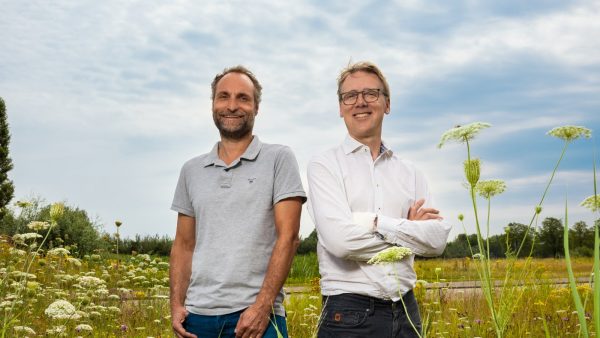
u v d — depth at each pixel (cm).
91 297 700
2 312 495
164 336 620
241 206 338
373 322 299
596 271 176
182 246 377
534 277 725
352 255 300
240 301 324
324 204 316
